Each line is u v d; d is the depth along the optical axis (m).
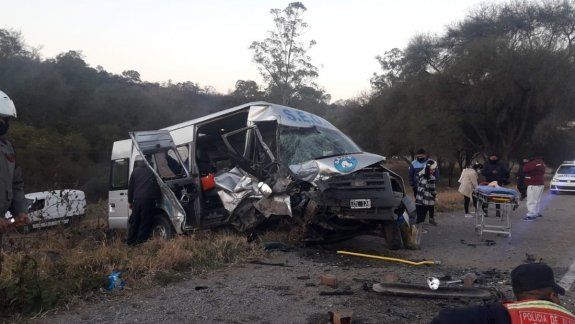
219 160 10.78
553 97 34.50
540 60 34.38
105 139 40.38
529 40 37.12
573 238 10.09
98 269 6.43
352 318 5.13
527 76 35.06
